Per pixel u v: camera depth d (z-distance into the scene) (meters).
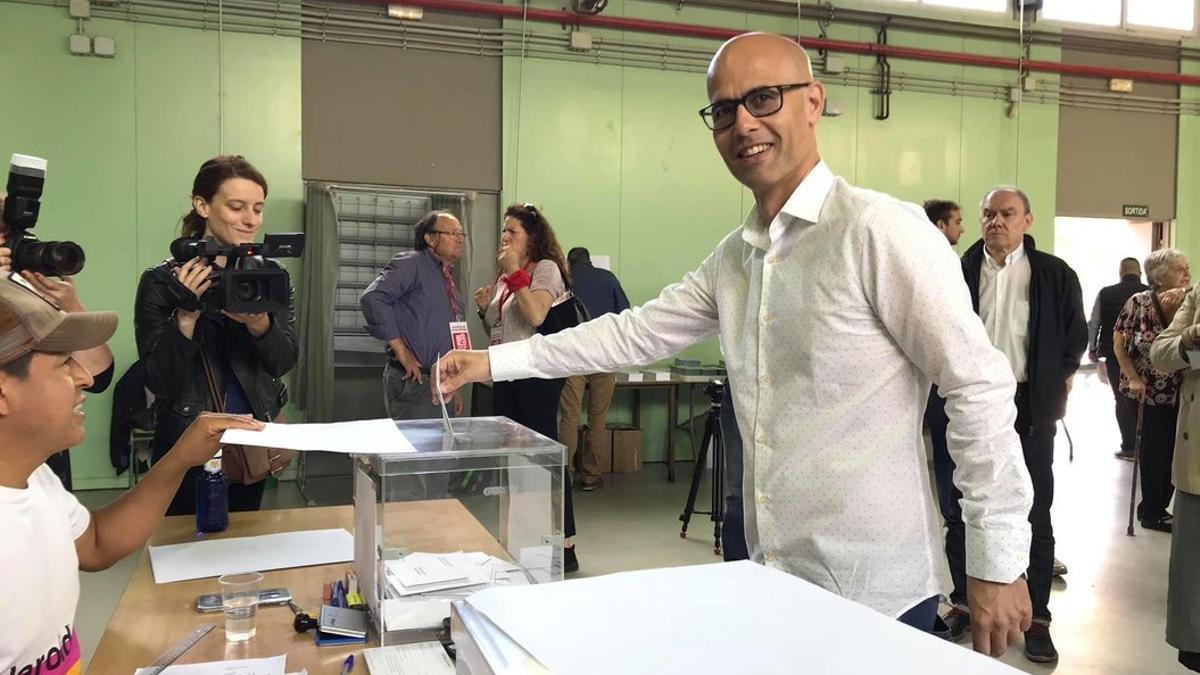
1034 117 6.55
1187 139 6.94
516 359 1.52
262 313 1.76
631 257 5.82
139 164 4.85
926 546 1.19
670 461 5.35
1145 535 4.10
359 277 5.16
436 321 3.54
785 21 6.00
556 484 1.28
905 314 1.10
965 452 1.10
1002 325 2.82
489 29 5.43
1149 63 6.85
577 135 5.65
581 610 0.62
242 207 1.87
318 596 1.35
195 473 1.85
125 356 4.82
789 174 1.21
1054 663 2.67
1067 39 6.60
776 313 1.22
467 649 0.60
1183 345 2.31
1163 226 7.09
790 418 1.21
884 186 6.29
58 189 4.72
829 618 0.62
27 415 0.88
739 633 0.59
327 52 5.15
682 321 1.49
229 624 1.19
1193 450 2.29
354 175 5.24
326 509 1.88
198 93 4.93
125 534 1.22
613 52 5.68
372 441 1.25
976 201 6.48
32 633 0.90
